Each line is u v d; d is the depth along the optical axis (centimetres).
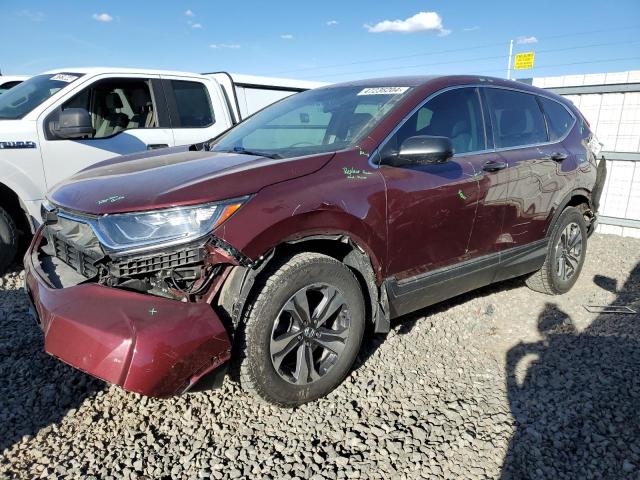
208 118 615
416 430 244
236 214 223
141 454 225
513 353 328
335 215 251
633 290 453
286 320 252
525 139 386
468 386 287
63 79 522
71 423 245
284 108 377
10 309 371
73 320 211
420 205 291
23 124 461
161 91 572
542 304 412
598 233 704
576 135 438
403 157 278
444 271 319
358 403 266
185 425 246
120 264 219
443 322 368
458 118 337
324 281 253
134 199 226
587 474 220
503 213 350
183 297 221
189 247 215
